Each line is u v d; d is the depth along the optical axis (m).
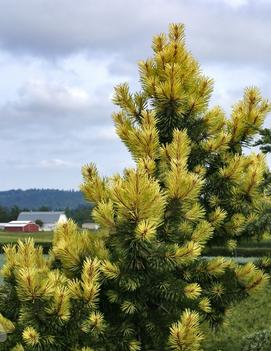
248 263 8.54
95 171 9.09
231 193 8.84
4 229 128.12
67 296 7.30
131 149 8.84
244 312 14.19
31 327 7.29
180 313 8.15
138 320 8.18
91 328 7.47
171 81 8.75
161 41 9.52
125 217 7.59
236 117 9.13
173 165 8.02
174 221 8.16
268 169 9.10
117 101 9.37
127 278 7.70
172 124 9.02
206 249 9.23
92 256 8.13
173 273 8.41
